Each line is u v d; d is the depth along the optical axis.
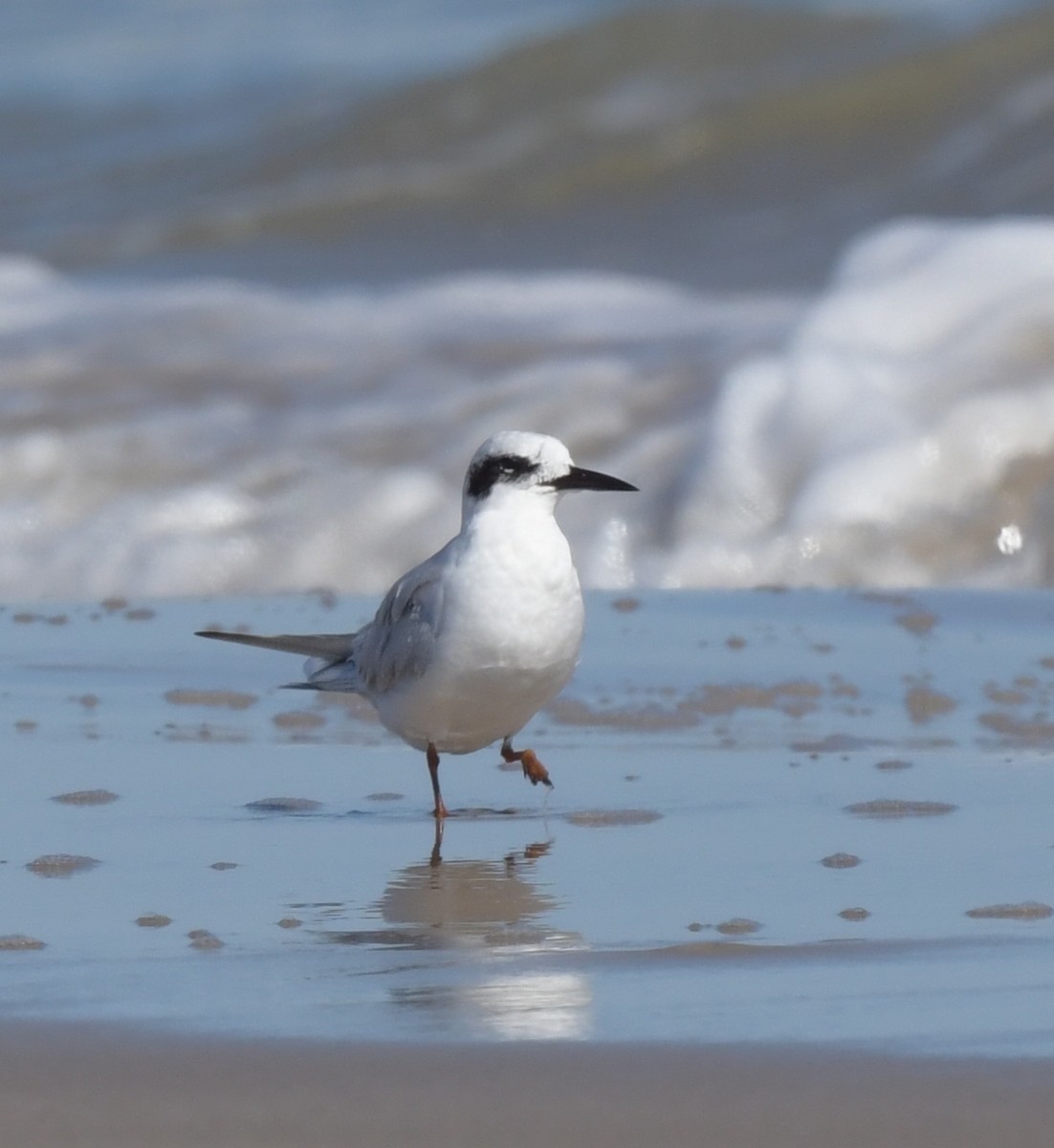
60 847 9.04
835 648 14.10
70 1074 5.84
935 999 6.55
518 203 37.75
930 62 38.69
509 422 22.62
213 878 8.45
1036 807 9.59
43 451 22.92
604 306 27.64
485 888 8.26
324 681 10.38
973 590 16.16
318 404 24.03
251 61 50.84
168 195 41.88
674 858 8.75
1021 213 33.97
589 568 20.00
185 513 21.61
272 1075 5.82
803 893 8.09
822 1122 5.44
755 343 23.83
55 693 12.88
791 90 39.19
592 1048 6.05
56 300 29.44
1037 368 20.98
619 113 40.09
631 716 12.02
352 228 37.97
